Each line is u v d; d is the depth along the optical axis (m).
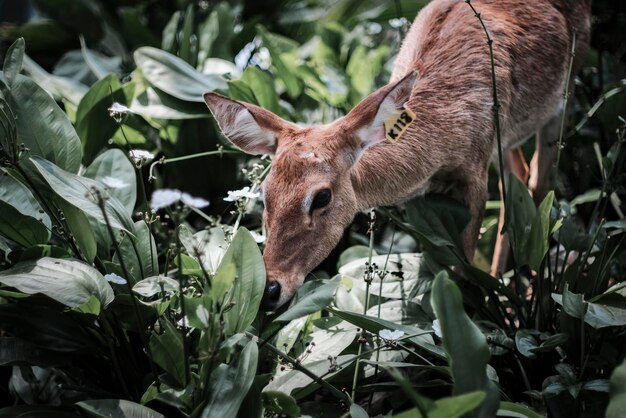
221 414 4.43
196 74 7.71
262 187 5.61
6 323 5.04
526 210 5.89
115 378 5.32
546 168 7.57
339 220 5.69
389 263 6.28
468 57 6.68
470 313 6.06
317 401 5.48
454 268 6.57
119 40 10.70
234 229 5.64
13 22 13.08
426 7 7.30
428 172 6.42
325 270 7.31
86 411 4.59
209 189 7.94
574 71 7.74
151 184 7.71
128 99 7.41
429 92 6.51
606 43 9.55
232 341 4.58
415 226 5.95
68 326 5.13
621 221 5.69
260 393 4.57
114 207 5.22
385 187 6.25
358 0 11.44
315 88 8.27
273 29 11.62
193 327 4.95
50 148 5.62
